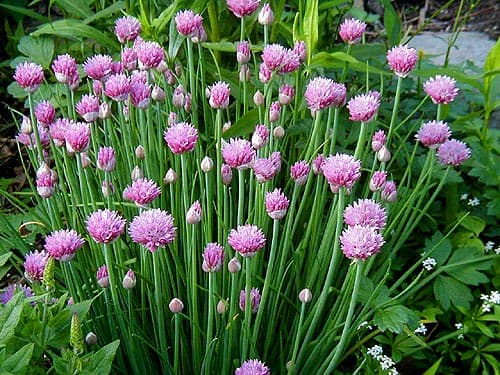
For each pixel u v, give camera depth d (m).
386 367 0.60
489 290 0.68
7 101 1.08
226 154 0.51
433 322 0.66
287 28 0.76
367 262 0.59
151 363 0.57
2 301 0.51
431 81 0.62
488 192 0.71
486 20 1.22
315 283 0.61
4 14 1.12
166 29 0.85
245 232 0.48
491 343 0.65
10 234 0.65
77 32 0.80
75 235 0.49
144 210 0.52
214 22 0.83
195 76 0.71
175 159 0.64
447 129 0.61
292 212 0.56
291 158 0.74
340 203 0.51
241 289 0.56
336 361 0.54
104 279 0.52
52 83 0.94
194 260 0.51
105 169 0.55
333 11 0.95
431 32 1.20
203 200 0.60
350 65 0.68
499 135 0.78
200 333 0.55
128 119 0.66
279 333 0.59
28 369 0.46
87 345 0.55
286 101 0.62
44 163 0.57
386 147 0.63
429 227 0.74
